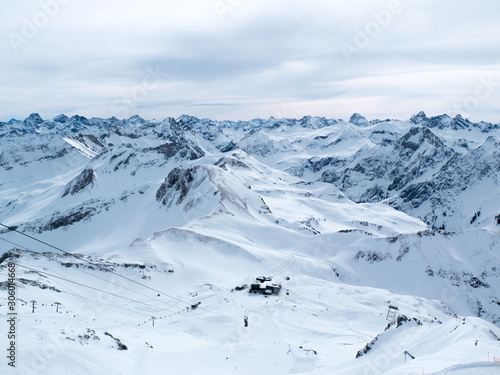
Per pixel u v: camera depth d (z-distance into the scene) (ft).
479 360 107.96
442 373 97.91
